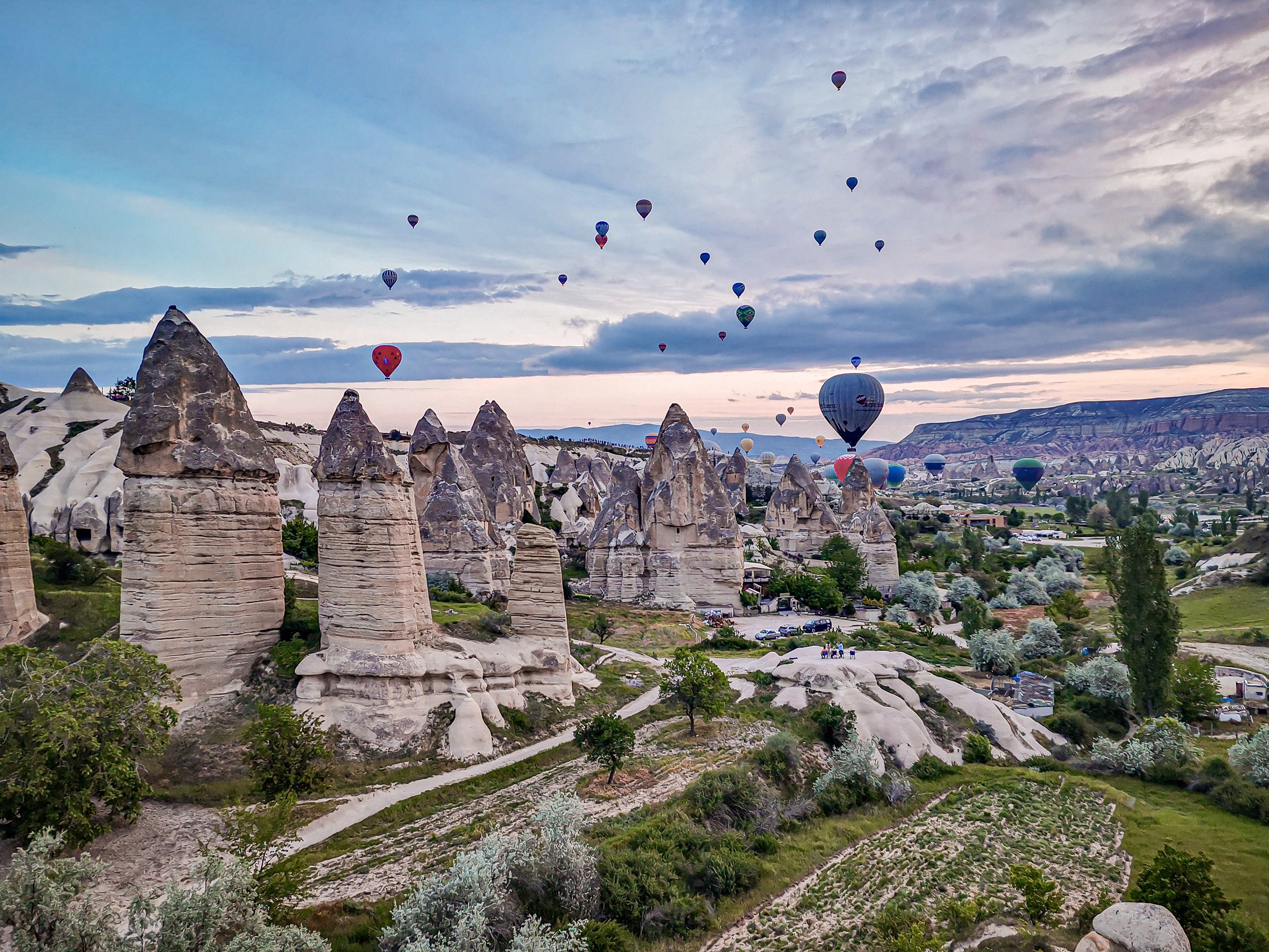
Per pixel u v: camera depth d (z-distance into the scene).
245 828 29.89
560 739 47.69
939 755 51.88
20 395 121.62
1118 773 52.72
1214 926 29.14
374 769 40.38
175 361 44.34
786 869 35.84
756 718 53.22
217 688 43.34
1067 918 32.97
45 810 29.02
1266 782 47.34
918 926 29.89
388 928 24.95
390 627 44.03
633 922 29.73
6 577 47.03
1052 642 85.50
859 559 112.00
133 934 22.00
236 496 44.88
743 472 154.50
